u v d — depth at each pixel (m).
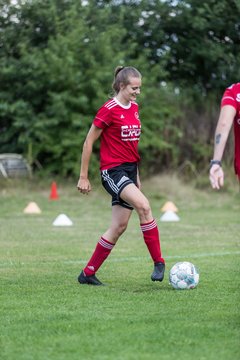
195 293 14.47
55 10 43.97
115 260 19.61
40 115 42.31
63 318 12.19
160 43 48.19
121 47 45.22
